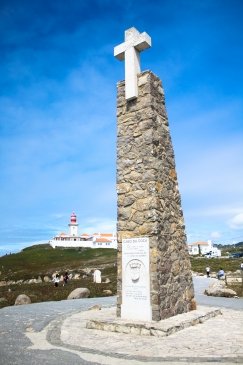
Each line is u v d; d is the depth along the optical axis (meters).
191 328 10.61
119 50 13.66
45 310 15.77
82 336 9.92
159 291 10.98
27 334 10.27
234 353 7.84
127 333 10.25
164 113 13.52
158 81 13.47
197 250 146.00
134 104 13.03
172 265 12.09
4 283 59.97
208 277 43.81
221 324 11.22
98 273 37.94
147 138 12.38
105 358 7.55
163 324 10.21
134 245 11.79
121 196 12.60
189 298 12.87
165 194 12.48
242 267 42.47
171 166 13.36
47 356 7.71
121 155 12.98
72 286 32.97
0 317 13.58
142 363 7.15
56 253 116.38
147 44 13.05
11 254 121.62
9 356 7.70
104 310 15.11
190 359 7.43
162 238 11.72
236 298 20.47
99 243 137.38
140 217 11.90
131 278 11.59
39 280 59.31
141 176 12.24
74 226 149.38
